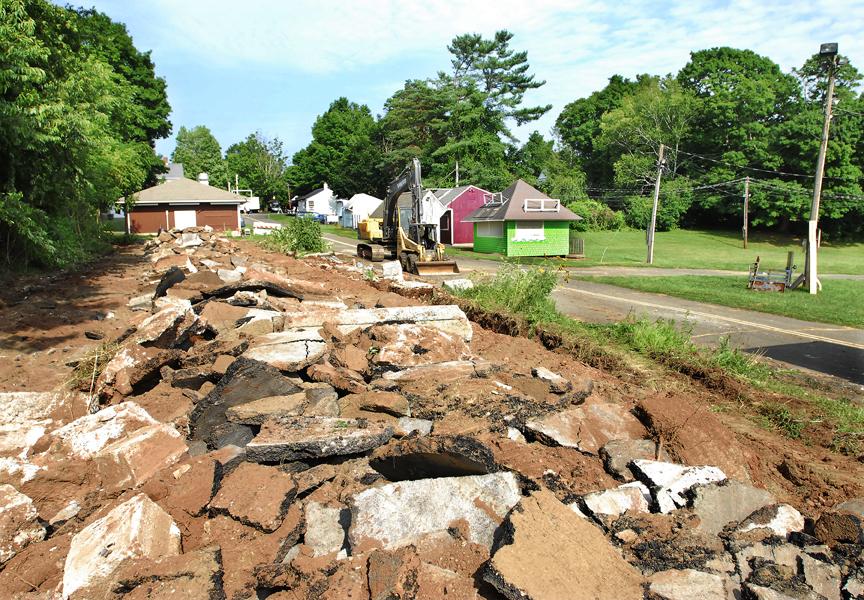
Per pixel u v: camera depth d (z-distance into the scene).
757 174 56.00
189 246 21.88
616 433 5.38
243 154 107.94
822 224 54.94
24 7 13.71
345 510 3.91
